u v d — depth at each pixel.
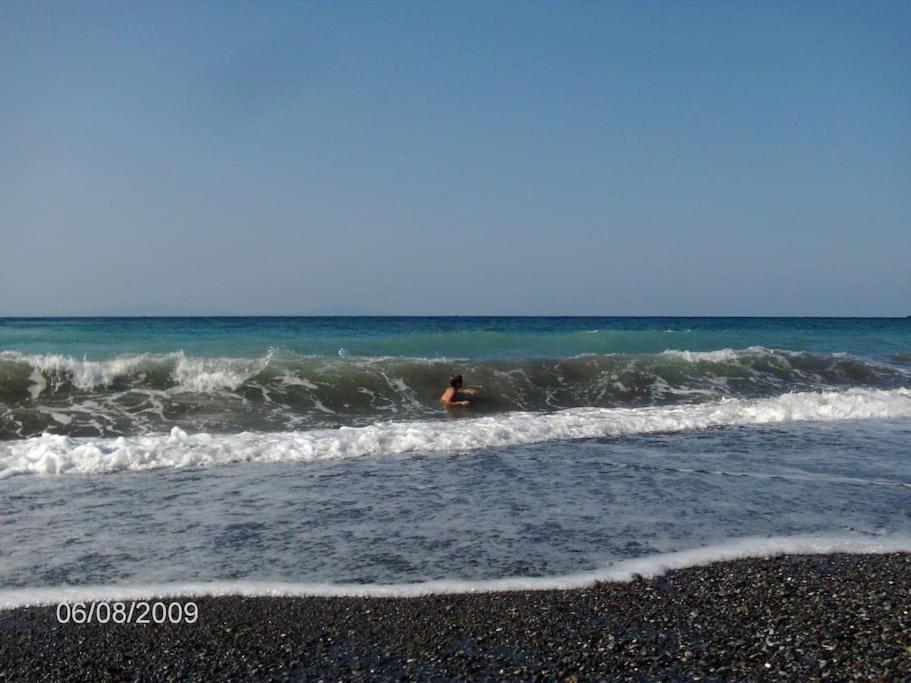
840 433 11.88
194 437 10.28
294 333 30.53
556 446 10.53
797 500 7.76
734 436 11.48
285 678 4.09
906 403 14.50
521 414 13.55
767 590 5.34
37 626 4.71
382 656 4.34
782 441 11.10
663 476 8.75
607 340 25.61
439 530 6.66
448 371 16.02
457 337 24.38
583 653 4.37
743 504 7.58
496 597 5.19
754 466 9.36
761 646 4.46
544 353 21.97
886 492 8.17
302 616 4.87
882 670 4.16
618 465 9.31
